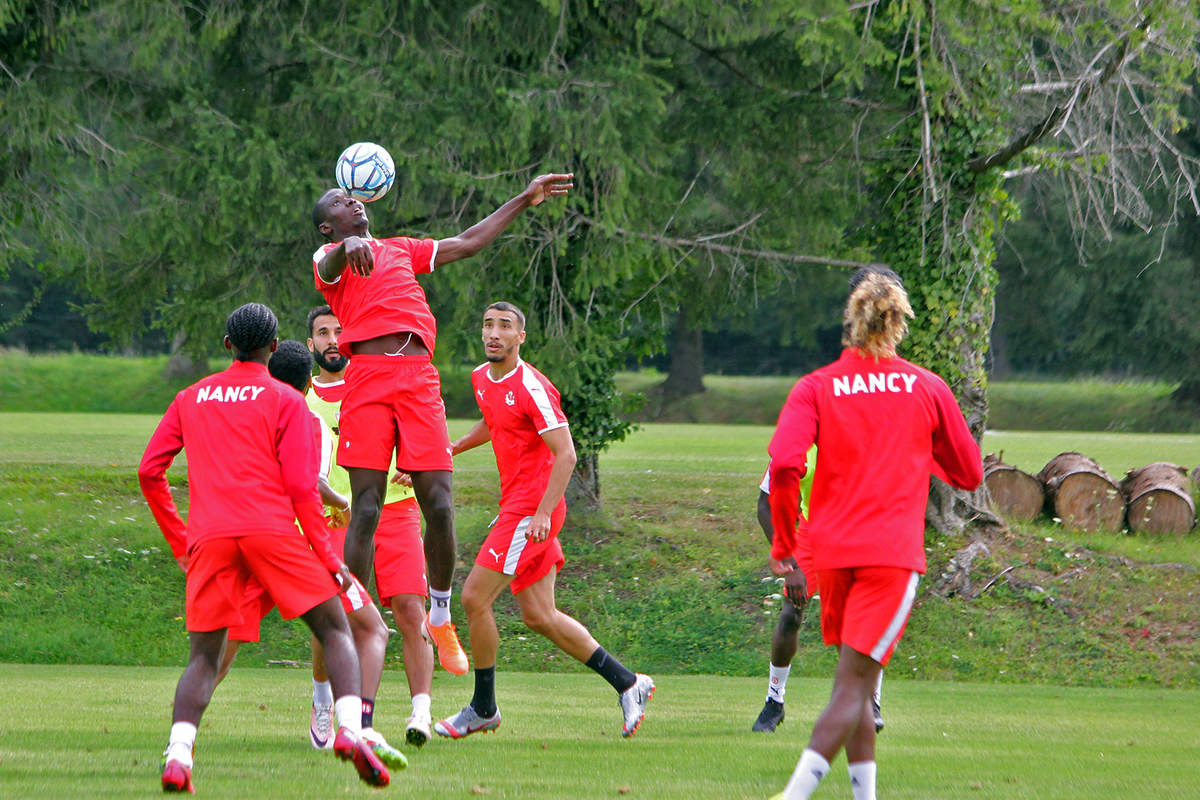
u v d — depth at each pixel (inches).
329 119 2137.1
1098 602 1926.7
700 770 775.1
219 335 2230.6
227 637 706.2
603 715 1130.7
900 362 635.5
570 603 2016.5
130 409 5851.4
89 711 1047.0
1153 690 1590.8
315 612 689.0
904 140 2207.2
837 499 617.3
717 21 2049.7
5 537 2087.8
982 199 2153.1
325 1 2098.9
